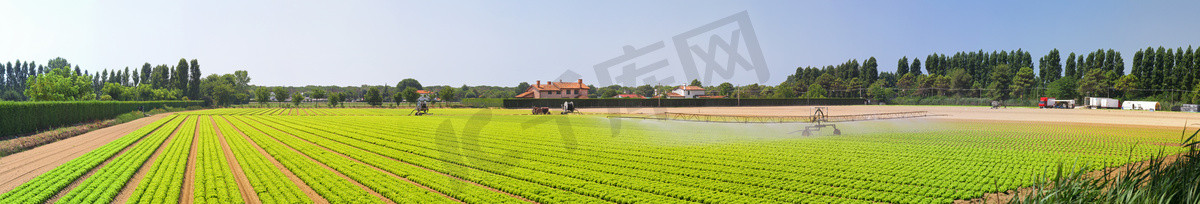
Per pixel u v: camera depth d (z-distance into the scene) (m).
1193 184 5.43
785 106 109.81
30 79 78.19
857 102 126.00
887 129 38.09
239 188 15.88
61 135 32.50
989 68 139.50
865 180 16.89
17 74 170.50
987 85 138.50
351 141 29.27
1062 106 95.56
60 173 17.73
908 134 33.06
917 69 146.88
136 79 148.00
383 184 16.25
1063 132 35.62
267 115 66.06
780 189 15.64
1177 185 5.50
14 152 24.80
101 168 19.00
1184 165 5.78
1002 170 18.59
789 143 27.12
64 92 80.75
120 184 15.50
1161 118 56.25
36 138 29.97
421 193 14.98
